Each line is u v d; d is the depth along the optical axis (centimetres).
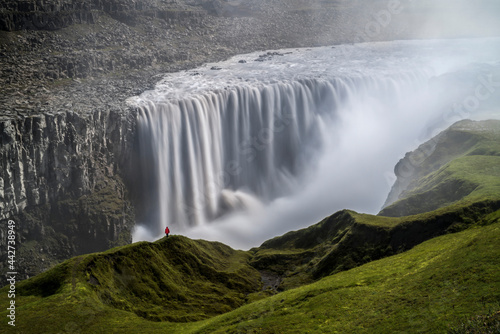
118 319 9112
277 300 8938
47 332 8394
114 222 16425
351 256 11250
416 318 6388
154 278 10919
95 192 17175
